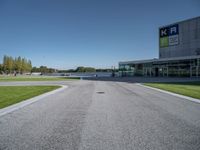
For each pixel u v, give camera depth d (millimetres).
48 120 7539
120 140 5328
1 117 8102
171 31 53812
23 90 18906
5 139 5500
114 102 11633
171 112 8852
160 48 57219
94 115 8273
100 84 26750
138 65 58031
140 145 4973
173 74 47781
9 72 119125
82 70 139875
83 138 5520
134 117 7898
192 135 5727
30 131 6203
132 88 20453
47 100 12773
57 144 5102
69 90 18984
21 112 9055
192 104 10992
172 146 4906
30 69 133875
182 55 51125
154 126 6648
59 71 145375
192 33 48969
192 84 24297
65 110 9398
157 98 13297
